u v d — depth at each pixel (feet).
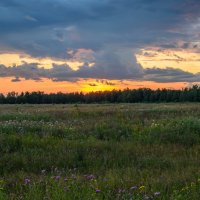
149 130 48.65
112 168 28.81
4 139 38.63
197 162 29.99
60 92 437.17
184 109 99.55
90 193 19.13
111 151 35.45
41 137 44.55
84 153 33.91
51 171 27.35
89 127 54.24
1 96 439.22
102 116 83.76
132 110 97.45
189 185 21.97
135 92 394.32
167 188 21.91
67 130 50.88
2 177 26.30
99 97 421.59
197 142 41.63
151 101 378.32
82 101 431.02
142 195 20.02
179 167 28.14
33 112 97.55
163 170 27.73
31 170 28.73
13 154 33.14
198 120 51.65
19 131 48.93
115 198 19.49
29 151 34.60
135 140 43.45
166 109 99.25
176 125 50.01
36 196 19.04
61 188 19.80
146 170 26.89
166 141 42.37
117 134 47.60
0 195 18.78
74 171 27.84
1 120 74.64
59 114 88.74
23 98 435.94
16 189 22.49
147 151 35.94
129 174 25.67
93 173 26.66
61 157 32.04
